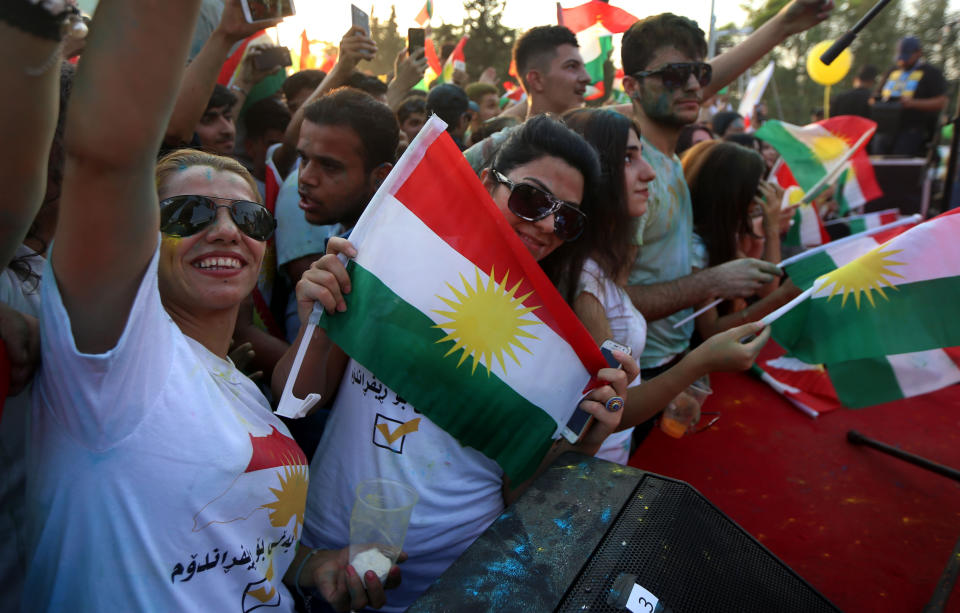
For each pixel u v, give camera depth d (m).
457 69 5.96
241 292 1.24
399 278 1.43
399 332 1.43
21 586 1.13
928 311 1.89
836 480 2.91
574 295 1.88
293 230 2.34
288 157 2.85
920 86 6.96
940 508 2.70
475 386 1.47
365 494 1.34
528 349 1.49
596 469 1.35
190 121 2.30
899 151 7.16
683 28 2.63
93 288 0.89
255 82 3.58
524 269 1.47
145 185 0.85
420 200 1.43
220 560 1.08
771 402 3.69
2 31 0.66
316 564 1.37
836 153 4.09
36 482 1.00
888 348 1.90
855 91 7.57
